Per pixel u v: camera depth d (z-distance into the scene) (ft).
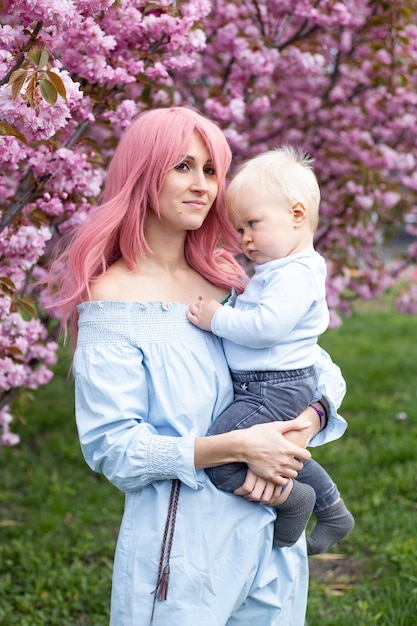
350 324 30.19
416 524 13.21
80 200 9.72
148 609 6.16
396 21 14.07
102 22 9.24
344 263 16.52
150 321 6.40
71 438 17.99
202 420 6.41
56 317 11.77
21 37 7.32
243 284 7.39
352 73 15.99
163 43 9.82
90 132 14.07
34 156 8.88
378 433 17.62
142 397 6.29
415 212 19.11
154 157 6.40
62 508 14.47
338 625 10.44
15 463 16.79
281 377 6.58
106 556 12.93
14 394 11.70
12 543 13.16
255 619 6.84
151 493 6.30
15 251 9.14
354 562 12.62
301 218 6.73
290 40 14.42
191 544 6.19
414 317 31.99
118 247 6.88
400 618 10.49
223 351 6.79
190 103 15.52
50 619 11.07
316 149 16.79
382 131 17.33
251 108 14.88
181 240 7.00
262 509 6.52
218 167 6.59
